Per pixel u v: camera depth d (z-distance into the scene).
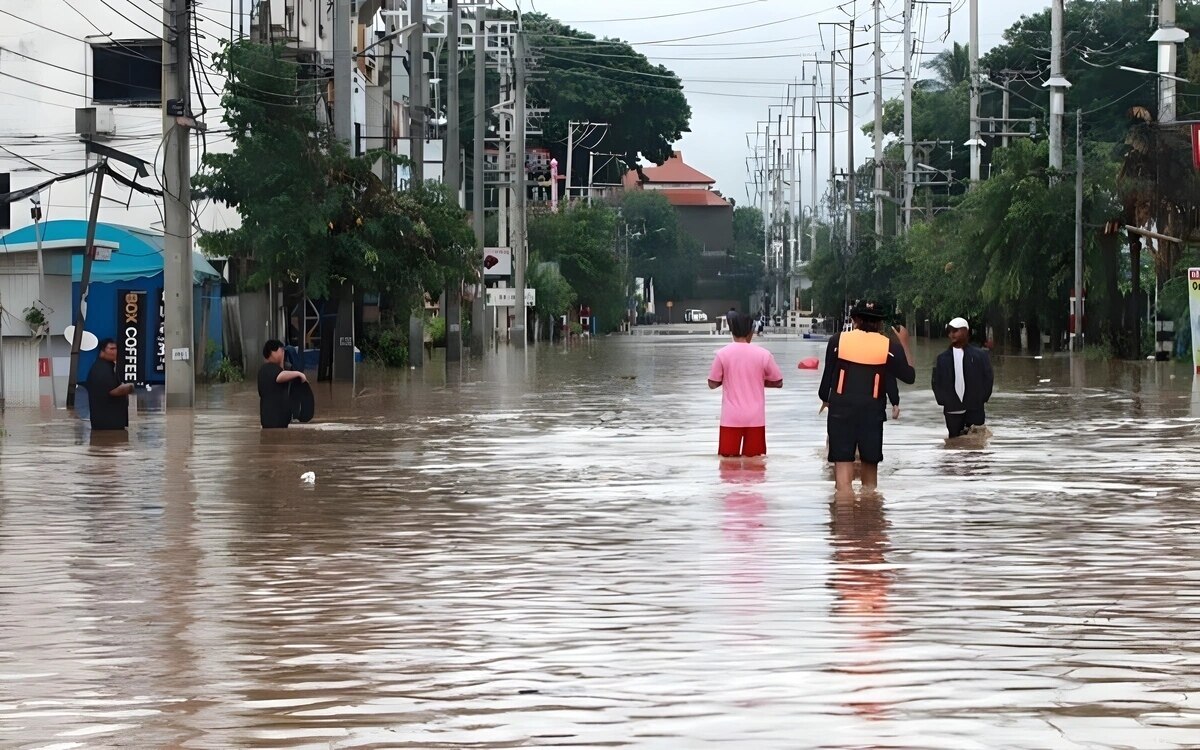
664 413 43.75
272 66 59.06
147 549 18.66
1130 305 82.38
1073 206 90.88
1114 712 10.42
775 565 16.88
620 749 9.66
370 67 98.94
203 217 72.88
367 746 9.82
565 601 14.84
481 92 97.75
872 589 15.31
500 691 11.21
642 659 12.20
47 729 10.34
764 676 11.54
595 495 23.91
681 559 17.39
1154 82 147.38
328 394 54.09
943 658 12.12
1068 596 14.88
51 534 20.05
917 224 140.50
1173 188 77.00
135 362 57.47
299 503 23.30
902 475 26.23
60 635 13.45
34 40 70.50
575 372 72.56
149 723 10.46
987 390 33.19
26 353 54.91
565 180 196.00
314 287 59.91
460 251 68.19
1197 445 32.12
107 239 57.47
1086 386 56.16
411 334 76.38
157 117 70.81
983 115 179.25
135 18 70.44
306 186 59.28
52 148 70.69
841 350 23.58
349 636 13.31
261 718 10.55
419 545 18.78
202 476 27.41
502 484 25.69
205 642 13.12
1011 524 20.11
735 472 27.00
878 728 10.03
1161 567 16.61
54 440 35.31
